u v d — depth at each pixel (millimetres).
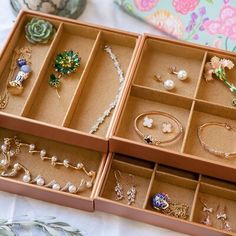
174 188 625
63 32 694
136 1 738
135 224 607
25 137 653
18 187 604
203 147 613
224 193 609
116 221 608
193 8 704
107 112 641
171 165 603
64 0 714
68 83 666
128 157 628
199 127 624
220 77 649
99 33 672
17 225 589
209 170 587
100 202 583
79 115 642
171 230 603
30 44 687
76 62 669
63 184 617
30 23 680
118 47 692
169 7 720
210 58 662
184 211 604
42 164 635
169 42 658
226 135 624
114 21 755
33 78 663
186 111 642
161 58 675
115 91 662
